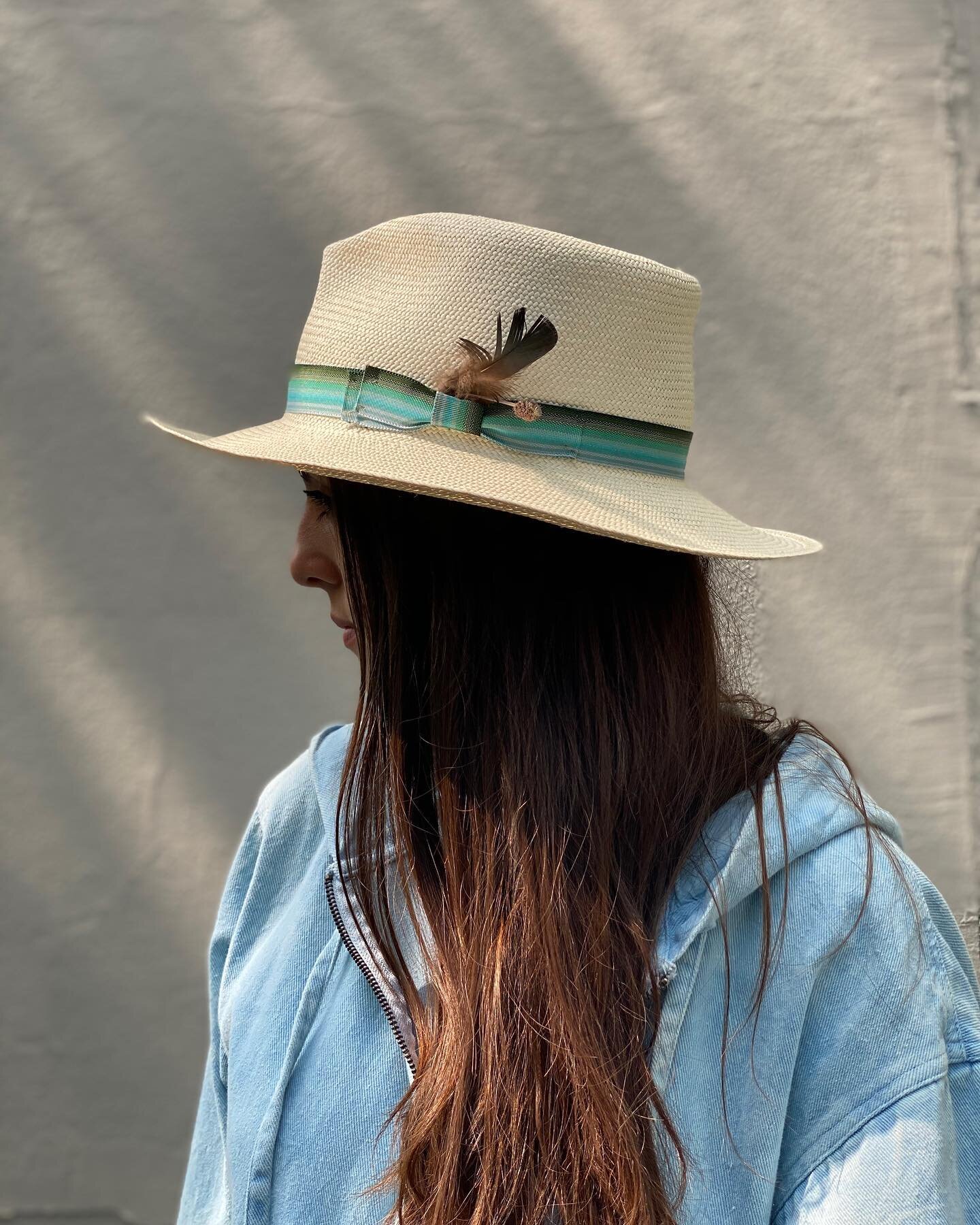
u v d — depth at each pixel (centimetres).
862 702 163
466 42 166
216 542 176
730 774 79
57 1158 182
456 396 78
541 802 75
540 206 166
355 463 77
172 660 178
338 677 176
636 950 73
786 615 164
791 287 163
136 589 177
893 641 162
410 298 82
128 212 173
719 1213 70
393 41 167
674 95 163
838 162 161
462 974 73
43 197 174
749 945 75
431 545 80
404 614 81
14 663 179
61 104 173
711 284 164
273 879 96
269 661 176
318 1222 77
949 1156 68
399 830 80
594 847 75
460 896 76
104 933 180
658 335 83
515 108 166
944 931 78
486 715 78
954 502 161
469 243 80
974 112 158
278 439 86
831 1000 72
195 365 174
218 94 171
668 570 83
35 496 178
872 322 161
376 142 168
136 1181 181
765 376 164
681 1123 71
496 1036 71
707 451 166
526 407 78
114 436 176
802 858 76
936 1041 70
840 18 160
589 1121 68
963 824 161
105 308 175
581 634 79
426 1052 73
